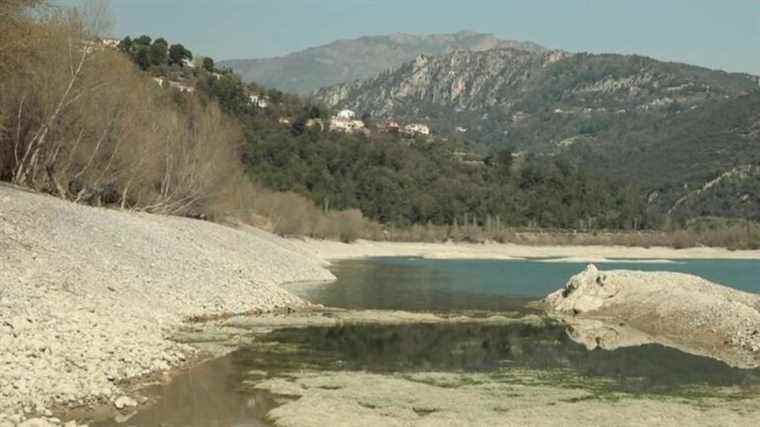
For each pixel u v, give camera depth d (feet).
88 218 167.84
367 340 124.47
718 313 139.85
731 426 73.05
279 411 74.79
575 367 104.63
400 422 72.13
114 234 164.66
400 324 146.00
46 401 69.31
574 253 572.10
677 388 91.09
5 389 68.03
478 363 106.63
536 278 293.23
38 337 82.53
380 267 349.00
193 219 265.13
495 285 251.19
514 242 617.62
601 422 73.92
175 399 77.61
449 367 102.83
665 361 110.63
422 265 380.78
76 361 80.59
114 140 229.25
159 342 101.30
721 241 624.18
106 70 220.02
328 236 511.40
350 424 71.20
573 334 139.03
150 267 151.84
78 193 216.95
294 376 92.43
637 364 107.65
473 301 194.08
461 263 416.87
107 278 130.31
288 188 563.48
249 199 386.93
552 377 96.78
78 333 89.86
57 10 203.72
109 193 239.91
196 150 287.69
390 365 102.83
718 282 320.29
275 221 437.58
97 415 69.77
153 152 253.65
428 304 183.42
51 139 205.77
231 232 255.29
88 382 76.13
